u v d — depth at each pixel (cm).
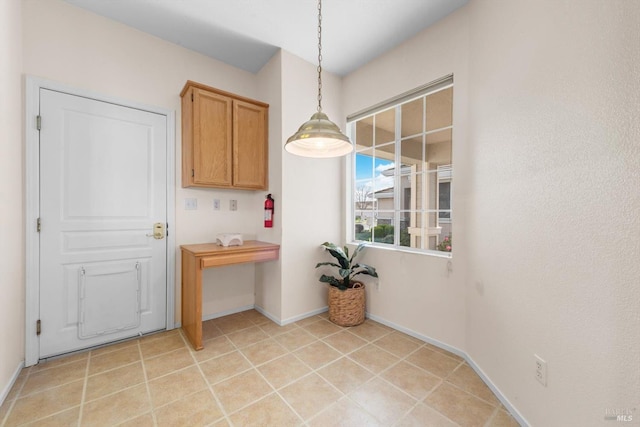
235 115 252
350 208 304
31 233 186
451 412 145
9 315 162
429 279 224
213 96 240
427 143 238
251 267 303
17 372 173
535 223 126
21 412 142
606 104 92
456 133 204
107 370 182
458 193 203
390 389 164
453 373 180
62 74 200
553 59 115
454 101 205
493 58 161
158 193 241
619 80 88
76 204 205
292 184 265
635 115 83
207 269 273
